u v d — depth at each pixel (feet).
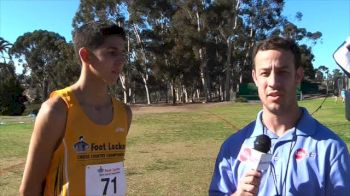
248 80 225.76
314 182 8.25
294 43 8.71
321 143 8.38
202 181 29.32
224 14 181.16
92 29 9.68
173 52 187.73
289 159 8.41
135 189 27.40
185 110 125.59
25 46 291.38
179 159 38.34
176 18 184.44
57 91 9.69
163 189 27.32
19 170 34.50
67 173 9.36
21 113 141.90
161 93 293.84
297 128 8.55
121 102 10.40
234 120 82.99
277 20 196.85
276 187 8.36
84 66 9.87
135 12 182.39
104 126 9.71
